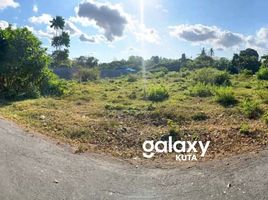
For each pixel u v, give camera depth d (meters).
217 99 11.03
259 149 5.87
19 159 5.40
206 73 18.52
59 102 11.47
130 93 14.71
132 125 8.10
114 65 68.44
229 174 4.95
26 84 14.42
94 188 4.60
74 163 5.46
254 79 19.52
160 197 4.38
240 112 8.88
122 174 5.14
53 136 6.88
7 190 4.38
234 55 41.75
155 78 27.11
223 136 6.77
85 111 9.81
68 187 4.58
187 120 8.41
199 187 4.61
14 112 8.91
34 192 4.38
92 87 18.84
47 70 15.33
